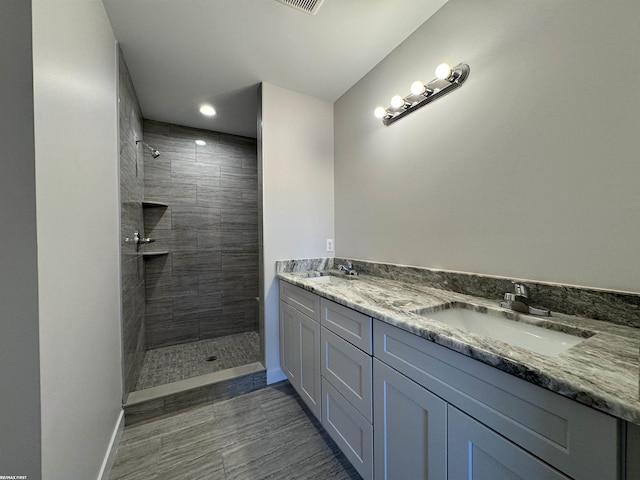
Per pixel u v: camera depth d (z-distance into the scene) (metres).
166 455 1.28
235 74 1.81
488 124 1.11
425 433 0.78
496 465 0.60
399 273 1.57
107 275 1.26
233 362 2.14
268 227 1.94
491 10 1.09
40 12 0.67
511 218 1.04
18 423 0.63
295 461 1.25
